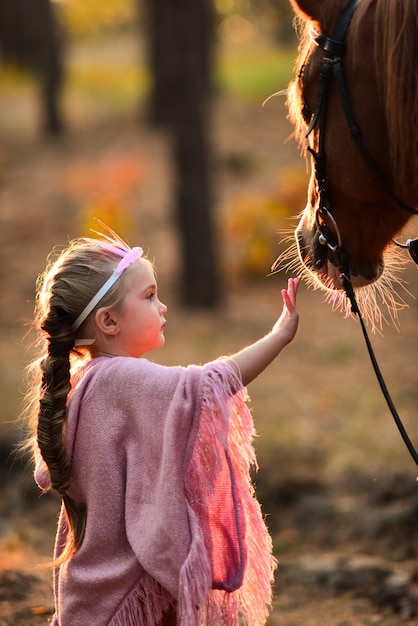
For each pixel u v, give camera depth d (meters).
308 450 8.66
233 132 24.92
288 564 6.44
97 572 3.32
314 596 5.96
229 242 17.17
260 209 16.39
